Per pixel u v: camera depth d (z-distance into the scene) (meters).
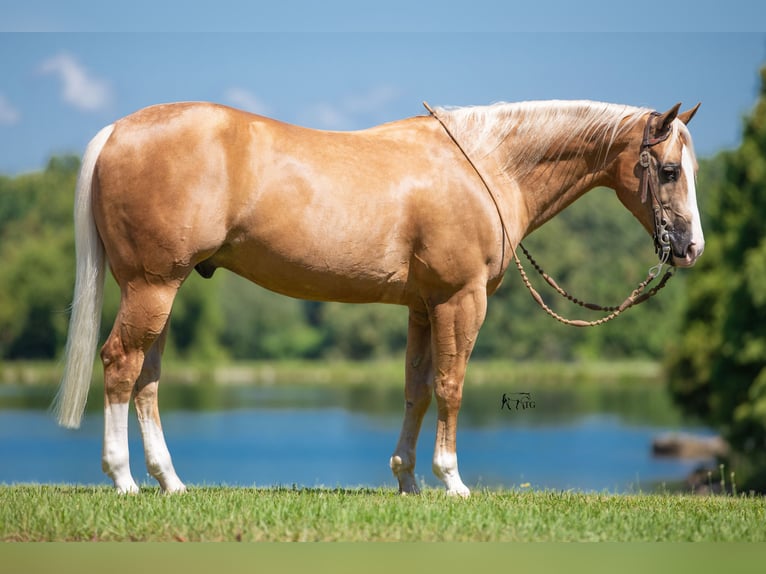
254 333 151.00
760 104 44.22
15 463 41.00
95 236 9.87
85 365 9.78
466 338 10.41
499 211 10.52
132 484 9.89
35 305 111.06
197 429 60.19
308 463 40.22
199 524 8.55
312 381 124.25
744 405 39.03
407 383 10.91
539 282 127.12
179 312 122.38
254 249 9.94
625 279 129.62
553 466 43.34
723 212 47.97
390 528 8.60
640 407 83.44
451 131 10.61
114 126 9.82
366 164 10.12
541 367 124.25
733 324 40.88
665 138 10.67
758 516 9.80
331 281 10.17
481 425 68.38
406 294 10.52
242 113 10.02
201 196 9.59
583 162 10.98
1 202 121.94
